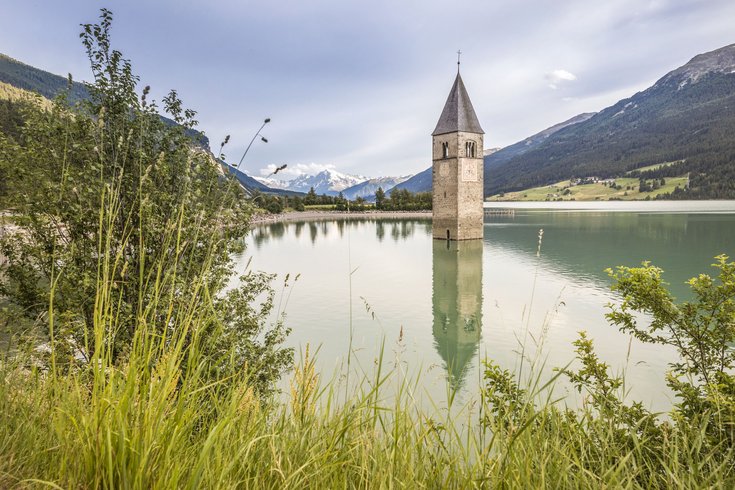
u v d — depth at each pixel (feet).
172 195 29.53
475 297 105.40
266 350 33.32
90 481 5.21
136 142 31.37
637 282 22.41
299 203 620.49
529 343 67.15
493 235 262.88
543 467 6.10
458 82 237.45
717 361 20.70
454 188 235.40
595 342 66.90
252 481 6.16
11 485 5.38
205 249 21.83
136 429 5.43
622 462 6.44
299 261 173.78
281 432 7.24
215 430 5.50
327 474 6.19
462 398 34.30
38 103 30.32
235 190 22.58
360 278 133.80
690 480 6.49
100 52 31.91
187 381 6.68
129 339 16.07
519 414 8.96
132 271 20.36
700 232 236.63
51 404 6.98
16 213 27.86
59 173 29.40
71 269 26.02
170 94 35.06
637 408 13.60
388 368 31.65
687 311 21.61
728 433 9.86
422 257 182.60
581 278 124.67
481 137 240.73
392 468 6.57
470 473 6.15
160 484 5.00
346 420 7.28
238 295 34.81
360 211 631.56
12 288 28.22
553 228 296.10
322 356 56.80
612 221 342.23
